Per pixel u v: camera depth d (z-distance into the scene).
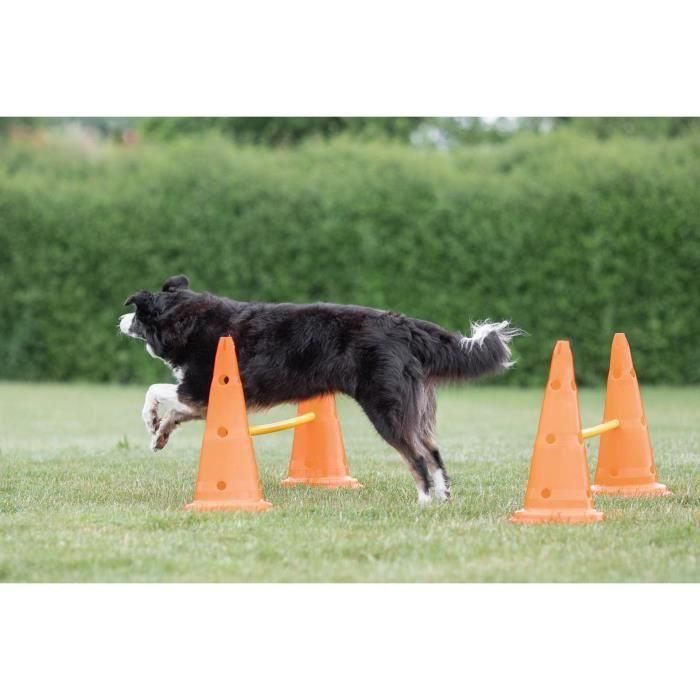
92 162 21.67
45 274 20.23
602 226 18.83
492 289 19.17
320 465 8.85
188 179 19.69
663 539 6.45
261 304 8.07
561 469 6.92
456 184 19.23
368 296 19.33
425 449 7.88
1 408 16.09
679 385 19.25
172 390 8.02
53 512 7.34
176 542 6.38
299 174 19.61
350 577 5.78
